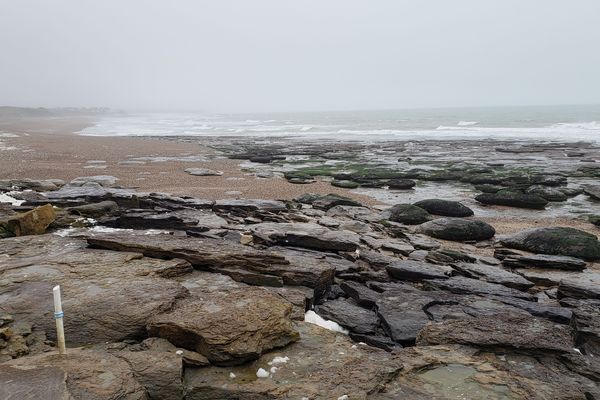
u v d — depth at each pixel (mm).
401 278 10523
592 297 9422
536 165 32594
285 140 57375
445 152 41875
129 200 16156
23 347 6035
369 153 41812
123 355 5754
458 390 5527
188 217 14273
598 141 49344
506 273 10875
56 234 11609
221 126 98000
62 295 7344
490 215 19312
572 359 6422
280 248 11945
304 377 5762
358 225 15547
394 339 7363
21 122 109625
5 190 18484
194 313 6625
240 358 5930
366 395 5352
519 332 6977
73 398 4645
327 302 9102
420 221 16984
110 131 78625
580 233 13078
